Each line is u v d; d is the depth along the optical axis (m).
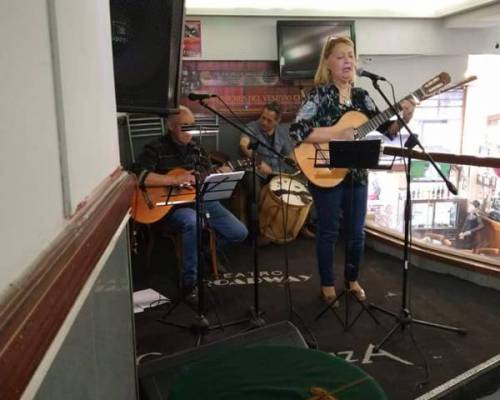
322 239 2.69
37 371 0.54
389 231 3.87
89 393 0.91
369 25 4.74
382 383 2.01
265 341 1.96
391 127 2.63
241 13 4.39
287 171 4.21
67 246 0.69
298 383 1.42
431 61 5.17
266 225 3.96
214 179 2.51
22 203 0.56
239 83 4.58
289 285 3.03
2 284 0.50
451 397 1.98
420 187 5.33
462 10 4.44
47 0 0.70
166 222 2.95
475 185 5.39
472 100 5.65
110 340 1.14
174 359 1.82
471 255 3.27
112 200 1.06
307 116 2.54
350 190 2.59
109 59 1.26
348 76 2.51
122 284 1.32
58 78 0.73
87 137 0.94
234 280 3.26
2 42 0.52
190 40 4.41
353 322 2.54
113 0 1.62
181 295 2.73
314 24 4.46
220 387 1.41
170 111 1.88
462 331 2.42
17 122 0.56
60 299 0.61
